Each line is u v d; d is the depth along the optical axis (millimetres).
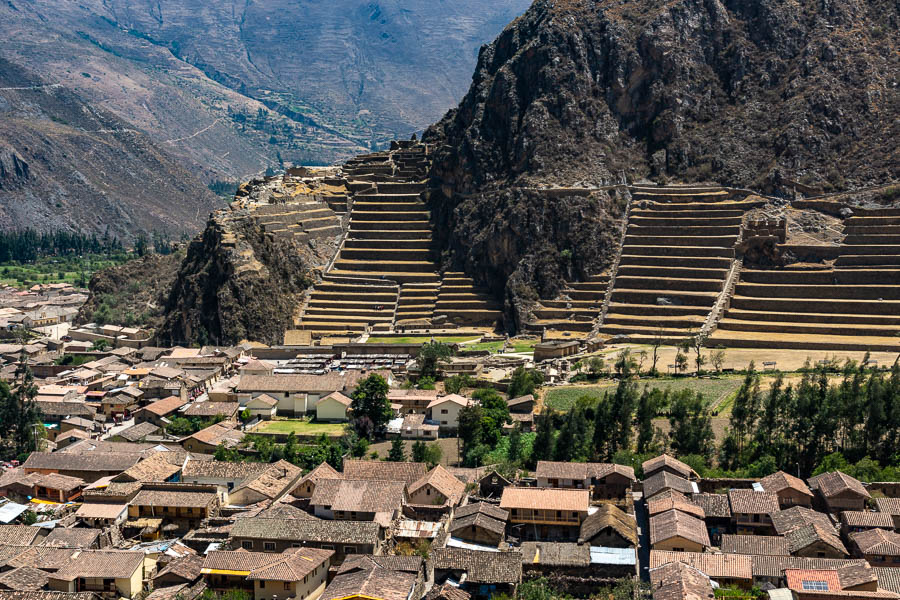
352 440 177750
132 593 125250
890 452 155875
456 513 139500
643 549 129750
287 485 155250
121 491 150125
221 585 124688
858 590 110500
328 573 126875
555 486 148250
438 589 116188
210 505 146375
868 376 196125
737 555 121312
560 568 123188
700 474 153625
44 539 137875
